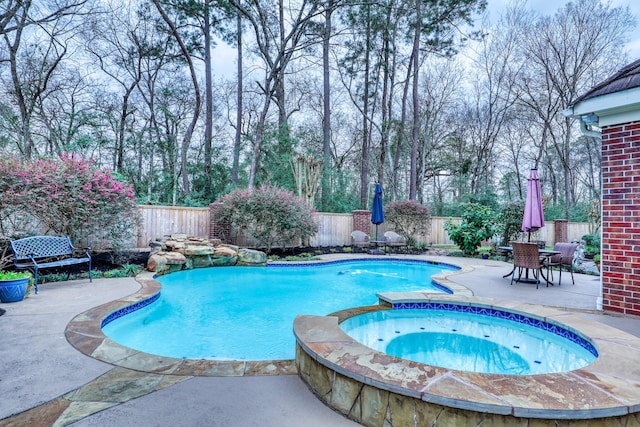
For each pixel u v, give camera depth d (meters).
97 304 4.95
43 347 3.36
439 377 2.32
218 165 19.44
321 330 3.24
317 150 22.64
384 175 22.78
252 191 11.61
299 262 10.33
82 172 7.25
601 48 17.08
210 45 18.89
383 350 4.08
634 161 4.50
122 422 2.14
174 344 4.39
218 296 7.00
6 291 4.97
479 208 12.52
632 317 4.46
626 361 2.71
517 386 2.23
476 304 4.93
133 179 18.75
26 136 14.21
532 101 21.02
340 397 2.40
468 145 26.08
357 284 8.35
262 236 11.75
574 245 7.02
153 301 5.79
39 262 6.78
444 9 17.53
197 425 2.14
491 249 12.92
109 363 3.04
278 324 5.25
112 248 8.27
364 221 14.73
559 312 4.36
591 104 4.72
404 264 11.34
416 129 18.92
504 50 20.44
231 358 4.00
